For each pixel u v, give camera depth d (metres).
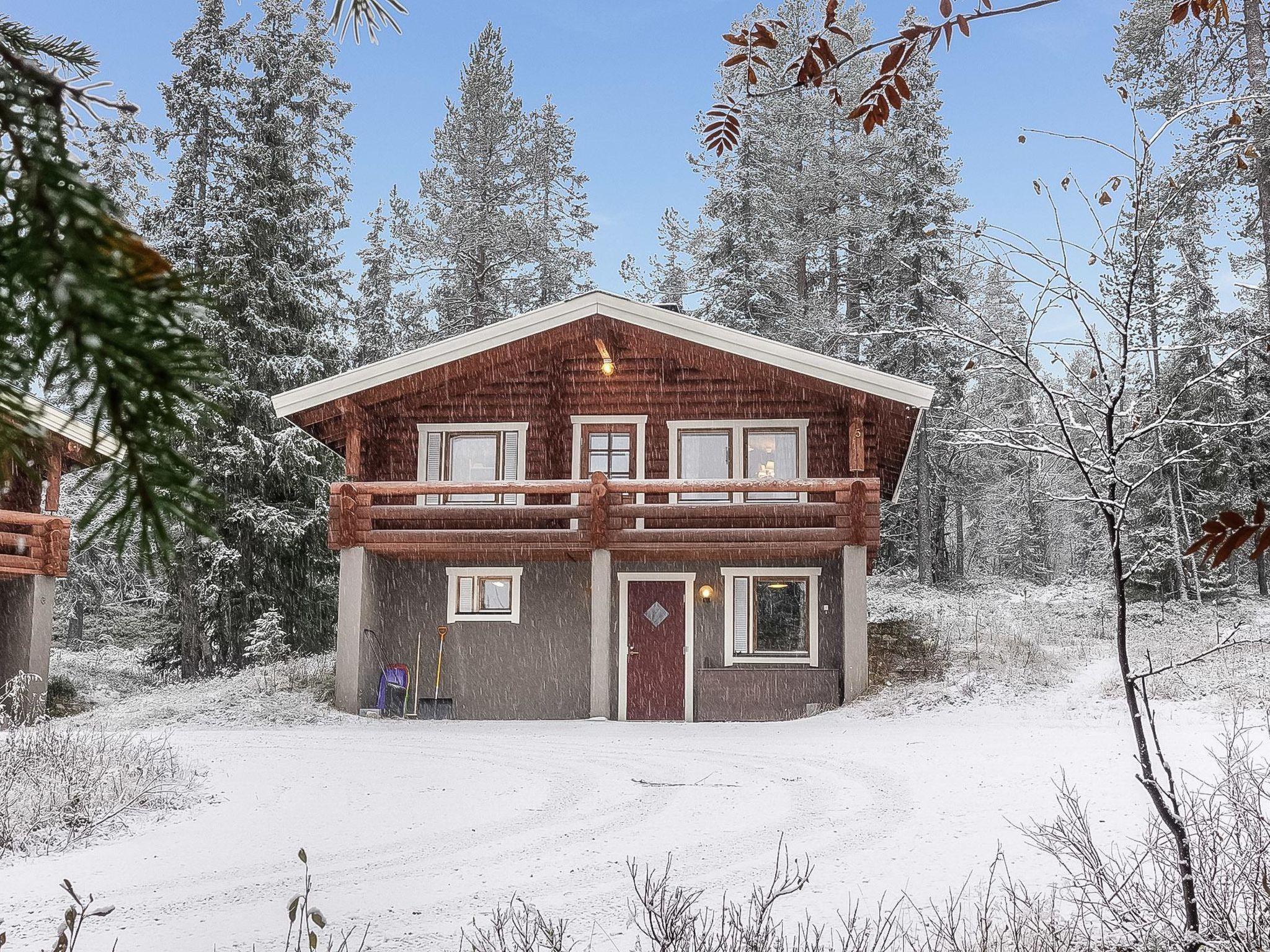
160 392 0.77
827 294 41.84
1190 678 15.00
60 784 8.95
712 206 37.12
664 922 4.43
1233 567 30.27
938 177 33.66
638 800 9.33
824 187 41.81
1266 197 20.34
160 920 5.98
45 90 0.83
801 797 9.16
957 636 20.17
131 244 0.77
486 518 17.73
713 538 17.30
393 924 5.82
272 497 27.77
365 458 19.14
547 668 18.69
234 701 17.73
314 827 8.52
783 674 17.33
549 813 8.90
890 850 7.11
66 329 0.74
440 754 12.46
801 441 18.73
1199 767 8.89
